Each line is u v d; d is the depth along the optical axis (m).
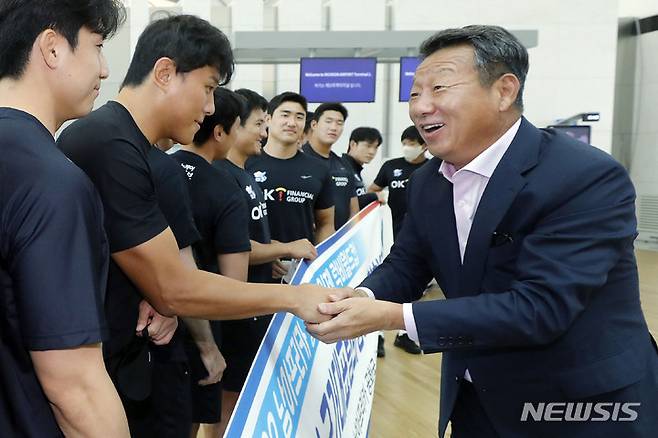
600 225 0.92
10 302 0.68
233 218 1.71
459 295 1.07
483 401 1.04
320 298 1.09
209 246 1.72
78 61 0.77
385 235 3.84
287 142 2.73
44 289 0.66
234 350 2.07
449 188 1.08
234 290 1.08
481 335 0.92
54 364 0.67
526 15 7.79
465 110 0.93
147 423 1.30
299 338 1.12
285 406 0.90
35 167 0.67
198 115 1.14
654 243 8.73
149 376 1.20
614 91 8.57
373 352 2.06
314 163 2.83
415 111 0.97
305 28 7.28
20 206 0.66
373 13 7.43
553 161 0.96
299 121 2.73
